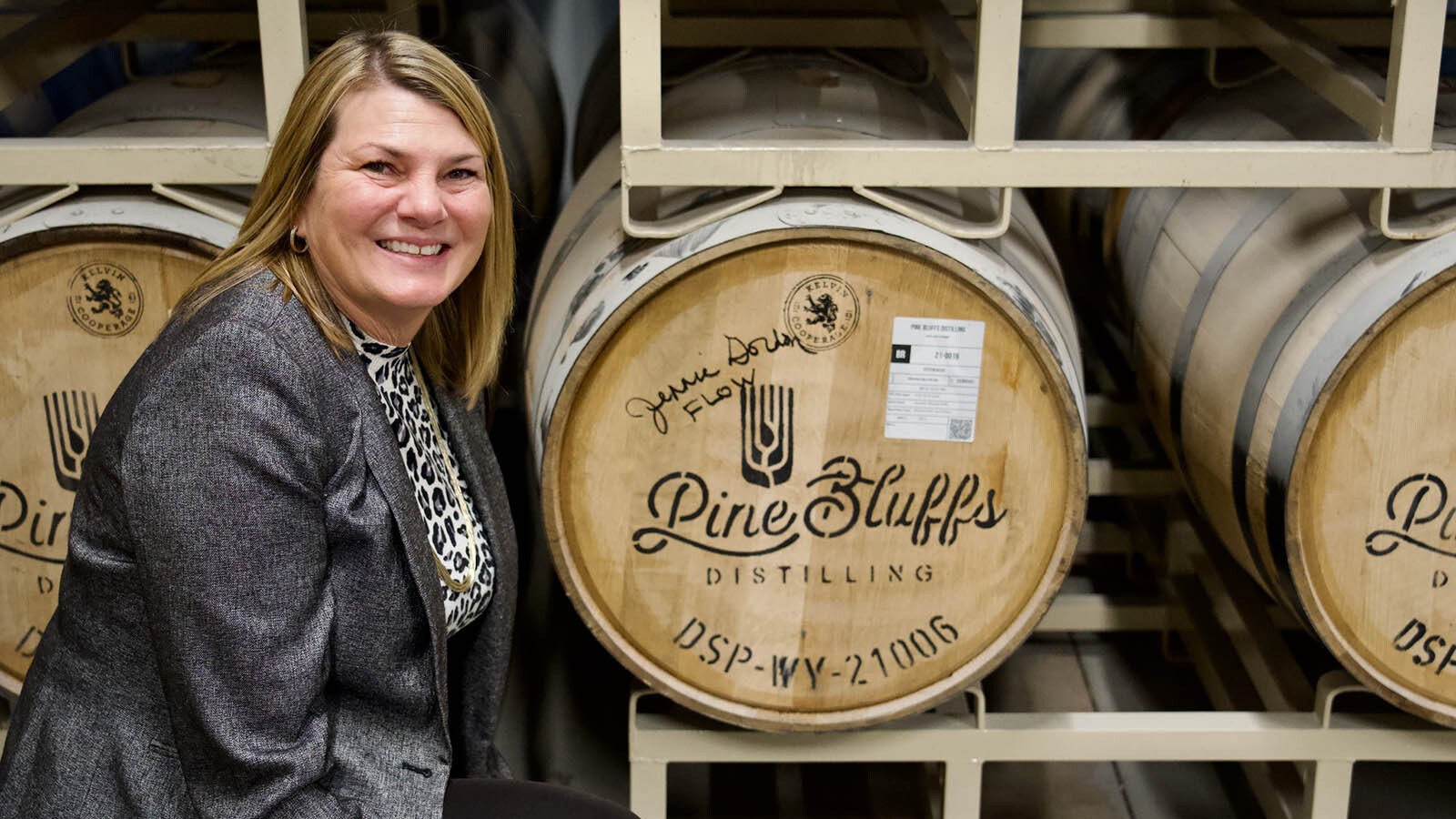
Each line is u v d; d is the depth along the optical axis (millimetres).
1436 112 2359
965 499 2156
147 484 1449
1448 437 2117
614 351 2088
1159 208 2770
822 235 2012
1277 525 2158
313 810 1541
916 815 2752
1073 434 2102
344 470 1553
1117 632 3408
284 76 2082
